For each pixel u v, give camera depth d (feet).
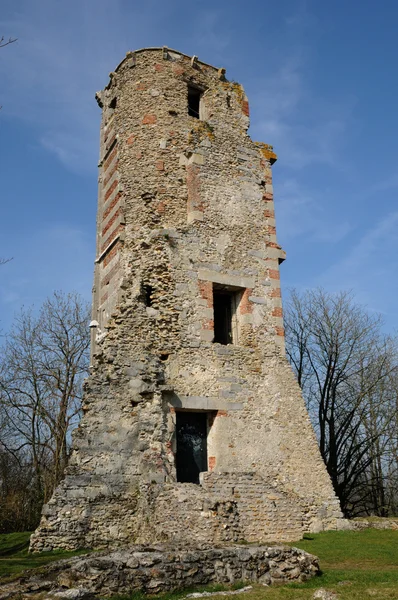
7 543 50.26
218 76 64.85
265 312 56.13
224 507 37.09
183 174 57.72
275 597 24.13
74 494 41.39
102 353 46.70
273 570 27.89
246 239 57.93
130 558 25.43
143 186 56.65
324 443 82.48
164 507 40.16
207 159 58.95
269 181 62.23
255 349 54.03
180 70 62.13
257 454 49.90
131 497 43.16
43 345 88.22
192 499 38.32
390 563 33.99
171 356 49.55
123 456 44.04
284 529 43.75
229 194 58.90
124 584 24.34
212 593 25.02
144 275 52.24
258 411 51.52
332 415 82.69
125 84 62.23
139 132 59.00
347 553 37.45
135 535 42.06
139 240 54.49
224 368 51.52
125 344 47.65
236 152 61.31
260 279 57.16
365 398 85.35
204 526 36.14
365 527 49.62
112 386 45.62
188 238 54.75
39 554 37.99
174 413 47.65
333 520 49.78
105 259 59.41
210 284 54.13
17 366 85.87
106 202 61.82
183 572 25.85
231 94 64.23
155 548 27.43
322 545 40.86
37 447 84.43
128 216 56.29
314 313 89.97
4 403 82.69
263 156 63.16
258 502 43.96
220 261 55.57
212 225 56.54
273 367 54.19
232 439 49.39
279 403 52.80
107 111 66.44
